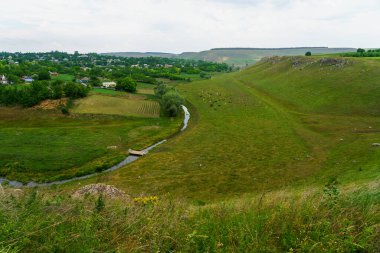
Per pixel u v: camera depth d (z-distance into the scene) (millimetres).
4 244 6137
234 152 56500
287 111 90438
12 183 45438
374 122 70188
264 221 7805
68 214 8109
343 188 13828
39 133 70250
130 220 7688
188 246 6625
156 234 6965
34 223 7145
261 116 86312
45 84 114375
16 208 8070
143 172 48031
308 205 8359
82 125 79688
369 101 83812
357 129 66000
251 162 50656
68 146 61375
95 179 46125
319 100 94625
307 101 97062
